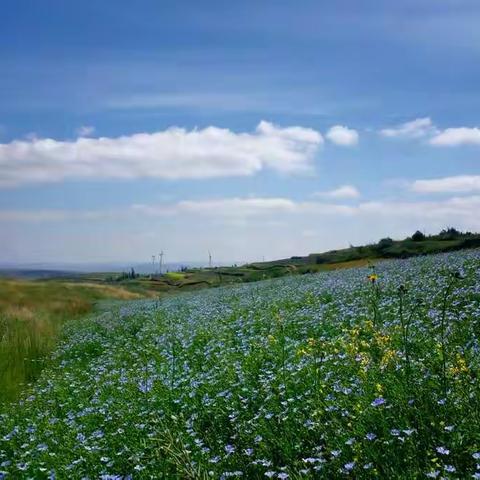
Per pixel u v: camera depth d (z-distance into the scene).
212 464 6.22
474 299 12.98
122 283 98.25
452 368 6.29
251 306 20.08
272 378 8.45
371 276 10.68
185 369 11.30
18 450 9.13
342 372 7.93
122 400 10.14
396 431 5.17
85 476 7.10
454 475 4.55
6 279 64.19
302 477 5.30
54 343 21.88
